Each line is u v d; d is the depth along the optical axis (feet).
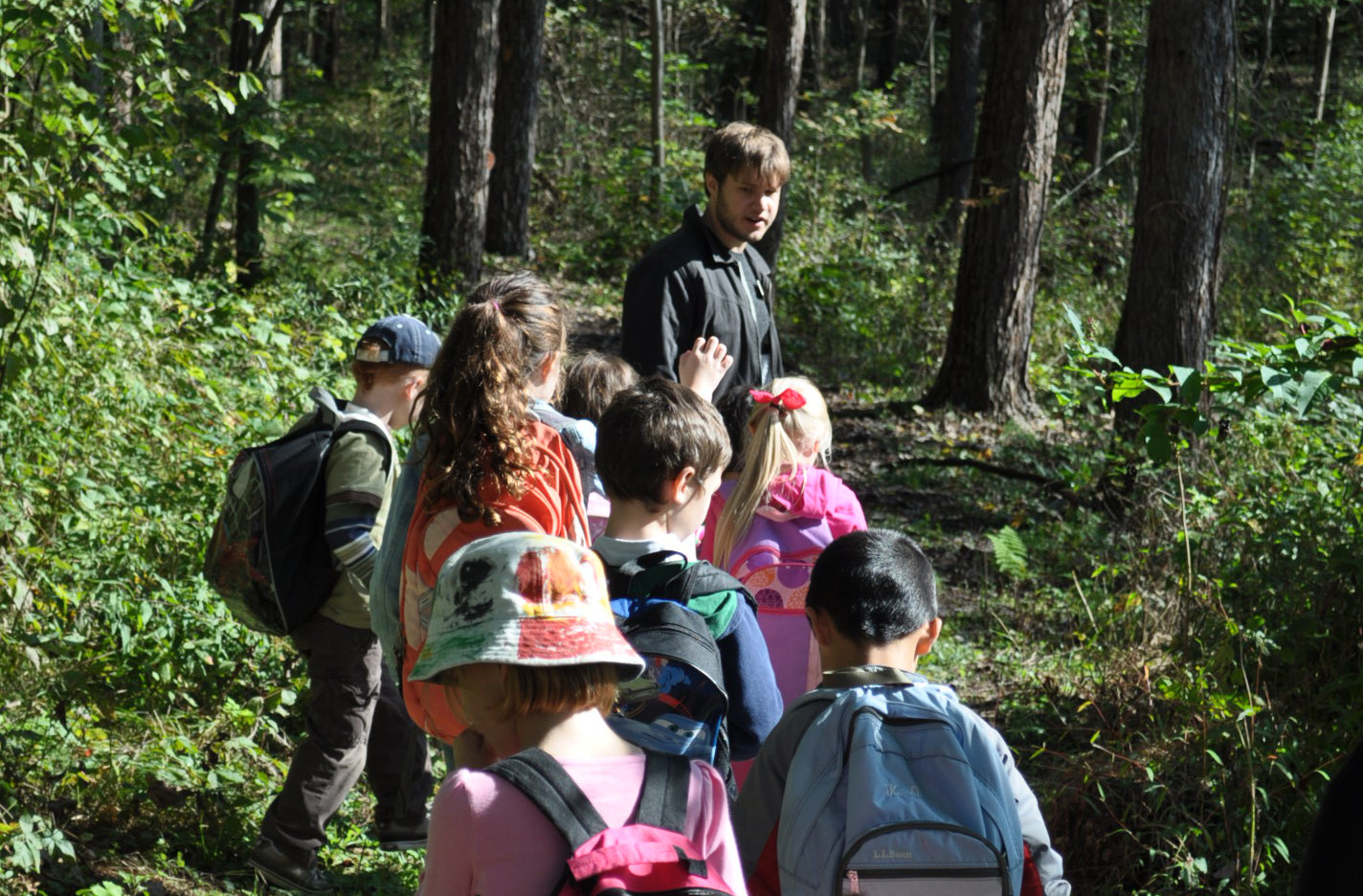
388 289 36.70
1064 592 21.04
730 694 8.25
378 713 12.46
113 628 13.24
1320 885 5.71
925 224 61.52
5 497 14.96
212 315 22.53
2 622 13.51
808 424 11.14
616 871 5.25
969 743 7.38
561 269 54.34
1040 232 36.09
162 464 17.71
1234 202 55.62
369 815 13.64
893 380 40.50
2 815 11.32
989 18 103.96
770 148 13.37
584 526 9.18
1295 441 20.88
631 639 7.73
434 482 8.73
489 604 5.65
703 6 79.77
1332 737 12.95
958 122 63.62
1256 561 16.08
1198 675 13.98
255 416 18.99
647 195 56.85
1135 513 22.06
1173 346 27.32
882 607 7.97
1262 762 12.46
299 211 51.90
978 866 6.95
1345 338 12.31
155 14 15.88
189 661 13.82
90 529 15.29
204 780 12.70
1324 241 48.19
